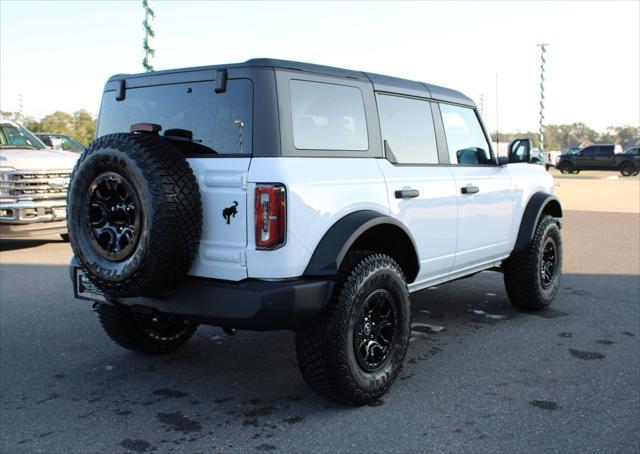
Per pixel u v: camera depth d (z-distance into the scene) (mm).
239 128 3570
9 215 9727
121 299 3910
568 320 5848
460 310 6238
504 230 5598
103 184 3490
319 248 3588
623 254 9562
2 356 4941
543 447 3303
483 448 3299
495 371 4477
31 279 8023
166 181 3332
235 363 4742
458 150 5148
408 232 4125
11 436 3520
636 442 3352
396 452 3273
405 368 4555
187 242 3447
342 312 3615
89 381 4383
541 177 6281
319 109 3793
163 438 3480
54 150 10898
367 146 4129
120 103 4227
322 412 3803
